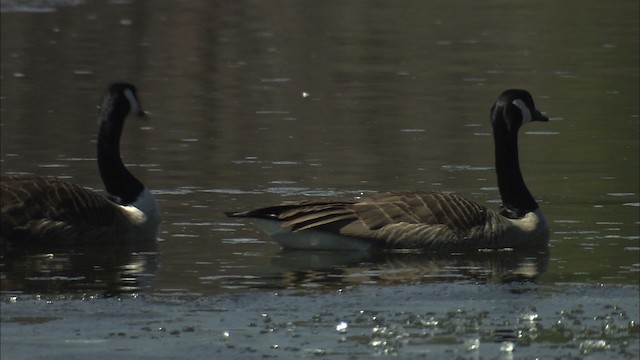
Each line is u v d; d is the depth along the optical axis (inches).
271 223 605.9
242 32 1427.2
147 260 589.0
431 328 477.1
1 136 895.7
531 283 543.8
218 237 634.8
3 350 447.8
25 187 621.3
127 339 462.3
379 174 778.2
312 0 1673.2
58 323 482.6
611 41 1354.6
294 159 823.7
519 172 650.2
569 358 439.5
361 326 478.3
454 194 663.1
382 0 1680.6
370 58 1267.2
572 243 623.2
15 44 1333.7
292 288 534.6
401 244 609.0
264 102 1045.2
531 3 1648.6
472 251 614.9
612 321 484.4
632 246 612.7
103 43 1349.7
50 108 1011.3
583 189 745.6
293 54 1291.8
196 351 447.8
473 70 1194.6
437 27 1466.5
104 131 655.8
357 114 988.6
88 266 577.6
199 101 1047.0
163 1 1648.6
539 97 1063.6
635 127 934.4
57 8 1585.9
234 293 525.3
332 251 609.3
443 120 962.7
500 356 442.0
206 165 805.2
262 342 458.3
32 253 607.2
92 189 735.7
